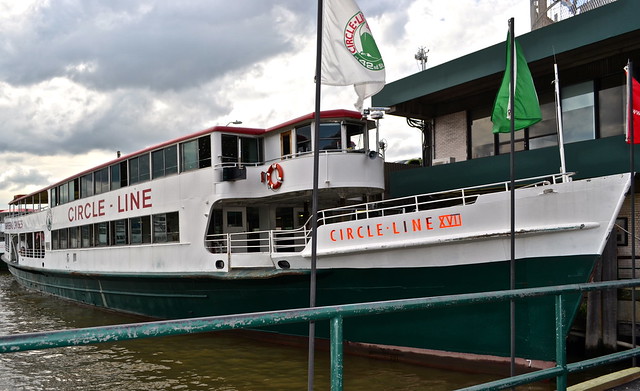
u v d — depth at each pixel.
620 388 4.33
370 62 5.37
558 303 3.66
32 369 10.95
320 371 9.93
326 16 5.39
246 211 14.04
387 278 9.91
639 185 11.73
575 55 12.44
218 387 9.21
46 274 22.00
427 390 8.51
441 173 14.88
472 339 9.20
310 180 11.65
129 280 15.37
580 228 8.12
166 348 12.23
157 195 14.62
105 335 1.94
